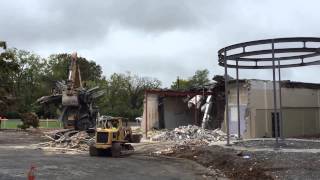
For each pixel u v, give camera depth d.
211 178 18.30
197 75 116.06
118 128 27.92
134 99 101.81
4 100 45.50
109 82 102.00
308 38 22.38
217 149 25.20
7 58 42.69
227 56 25.23
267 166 18.75
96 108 42.50
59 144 33.81
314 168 17.66
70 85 40.81
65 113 41.28
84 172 19.97
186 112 48.47
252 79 37.78
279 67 27.84
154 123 46.59
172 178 18.23
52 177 18.39
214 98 43.59
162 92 44.72
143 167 21.75
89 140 34.00
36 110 68.69
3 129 54.53
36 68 107.81
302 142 27.42
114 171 20.33
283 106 39.44
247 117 37.25
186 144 31.16
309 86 42.16
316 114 42.75
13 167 21.38
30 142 37.38
